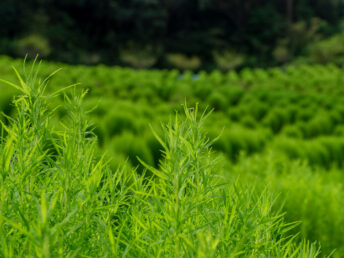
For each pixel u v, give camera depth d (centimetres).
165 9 5016
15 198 61
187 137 64
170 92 1405
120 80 1470
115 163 161
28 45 3650
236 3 5388
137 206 69
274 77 2147
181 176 59
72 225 59
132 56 4488
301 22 5528
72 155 65
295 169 329
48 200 60
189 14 5334
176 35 5191
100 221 61
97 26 4647
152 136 434
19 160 63
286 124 1147
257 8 5531
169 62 4753
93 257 62
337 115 1188
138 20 4731
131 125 581
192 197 61
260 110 1225
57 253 51
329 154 731
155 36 4912
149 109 748
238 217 63
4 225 61
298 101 1444
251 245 62
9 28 3950
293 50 5319
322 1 6284
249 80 1906
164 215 60
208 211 64
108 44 4600
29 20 4066
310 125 1076
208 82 1792
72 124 68
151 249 61
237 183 72
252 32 5388
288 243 69
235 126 819
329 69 2636
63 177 61
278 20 5391
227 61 4841
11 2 3966
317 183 290
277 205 208
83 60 4288
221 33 5291
